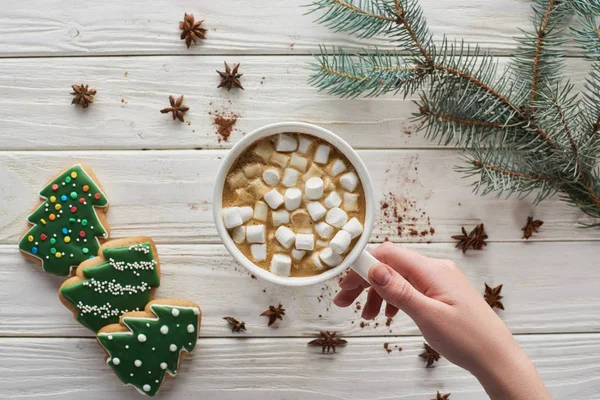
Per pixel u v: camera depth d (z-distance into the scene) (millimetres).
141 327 639
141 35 659
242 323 663
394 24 654
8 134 660
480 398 673
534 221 667
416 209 667
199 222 663
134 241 647
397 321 671
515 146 647
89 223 647
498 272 671
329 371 671
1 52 657
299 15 660
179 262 664
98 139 661
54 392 665
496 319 547
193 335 646
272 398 670
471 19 662
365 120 663
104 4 658
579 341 673
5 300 662
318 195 555
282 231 553
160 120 662
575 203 648
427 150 665
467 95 609
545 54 605
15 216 661
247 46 661
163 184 662
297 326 669
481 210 669
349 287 618
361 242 543
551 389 674
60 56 660
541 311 673
